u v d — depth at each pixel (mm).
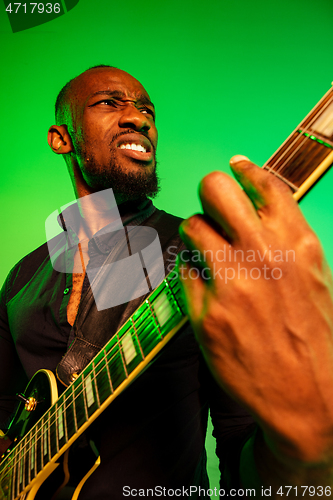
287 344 269
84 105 1030
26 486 634
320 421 271
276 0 2545
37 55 2676
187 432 706
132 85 1062
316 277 269
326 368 269
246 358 277
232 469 542
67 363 743
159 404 696
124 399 692
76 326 800
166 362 699
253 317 270
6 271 2459
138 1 2666
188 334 721
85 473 636
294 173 379
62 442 594
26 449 697
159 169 2449
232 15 2588
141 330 504
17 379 1146
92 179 1022
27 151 2623
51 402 707
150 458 670
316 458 288
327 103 403
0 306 1168
